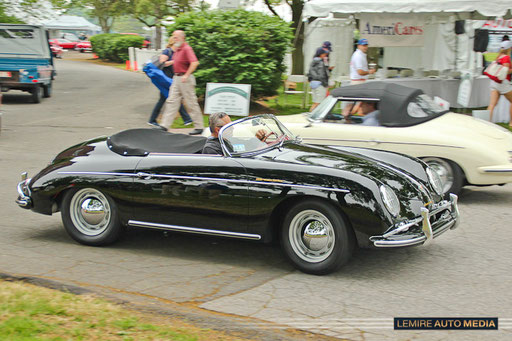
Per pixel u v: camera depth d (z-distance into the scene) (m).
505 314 4.09
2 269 4.95
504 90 12.33
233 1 16.16
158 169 5.25
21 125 14.05
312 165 4.91
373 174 4.89
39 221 6.61
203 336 3.59
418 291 4.53
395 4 13.34
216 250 5.59
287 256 4.98
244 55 14.40
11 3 26.67
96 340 3.45
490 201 7.54
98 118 15.27
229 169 5.02
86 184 5.47
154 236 6.07
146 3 36.62
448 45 14.72
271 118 6.00
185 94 11.41
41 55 19.02
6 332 3.52
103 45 47.28
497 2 12.74
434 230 4.89
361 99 7.69
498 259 5.31
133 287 4.56
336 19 16.16
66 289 4.40
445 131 7.28
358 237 4.62
